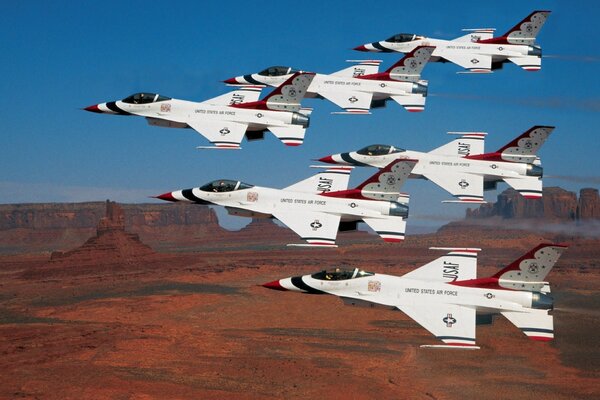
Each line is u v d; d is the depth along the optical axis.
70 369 98.56
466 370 98.81
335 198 72.75
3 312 168.75
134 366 100.25
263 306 164.88
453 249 68.94
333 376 95.56
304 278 69.44
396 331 131.62
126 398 86.12
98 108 81.12
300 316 150.88
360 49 100.44
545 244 65.69
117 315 159.88
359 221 73.31
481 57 94.62
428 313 66.25
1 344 115.94
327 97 88.94
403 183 72.19
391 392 89.19
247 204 73.44
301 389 90.56
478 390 88.94
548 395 87.50
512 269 66.81
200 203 74.25
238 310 161.38
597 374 96.25
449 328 65.06
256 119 80.31
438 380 94.38
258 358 105.88
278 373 97.56
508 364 100.75
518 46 94.81
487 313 67.56
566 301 155.25
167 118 80.19
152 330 128.62
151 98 80.75
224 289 193.38
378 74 90.56
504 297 66.62
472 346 63.81
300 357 107.38
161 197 74.94
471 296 66.81
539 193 81.50
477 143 83.75
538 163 82.56
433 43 97.56
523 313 66.38
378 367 101.00
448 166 82.62
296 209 72.56
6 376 95.12
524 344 111.25
